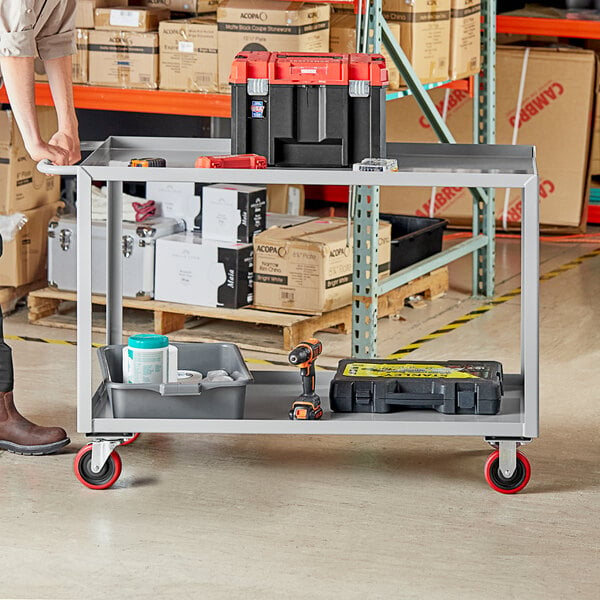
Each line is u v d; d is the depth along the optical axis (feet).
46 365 17.74
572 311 20.97
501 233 26.89
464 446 14.83
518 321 20.35
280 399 14.26
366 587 11.16
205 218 19.31
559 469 14.02
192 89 18.67
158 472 13.85
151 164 12.92
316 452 14.57
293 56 13.33
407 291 20.76
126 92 19.06
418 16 19.01
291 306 18.93
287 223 20.38
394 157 14.21
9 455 14.29
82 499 13.08
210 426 13.15
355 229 17.61
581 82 25.77
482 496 13.25
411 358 18.22
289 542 12.08
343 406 13.55
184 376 14.16
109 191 14.67
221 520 12.59
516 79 26.18
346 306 19.57
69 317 20.30
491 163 13.74
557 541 12.12
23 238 20.38
